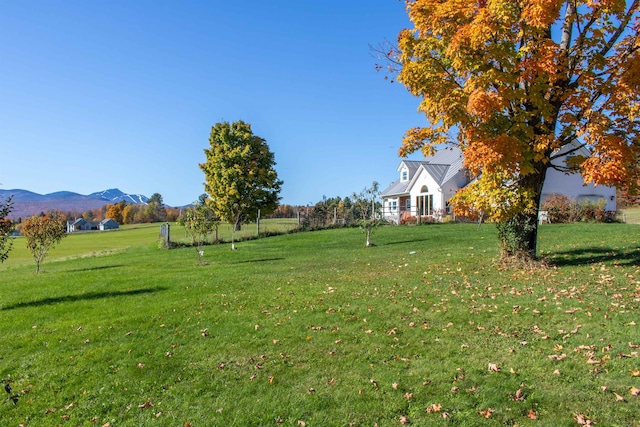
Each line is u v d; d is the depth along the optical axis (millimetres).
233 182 39406
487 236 19969
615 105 9242
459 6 9922
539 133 10352
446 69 11305
